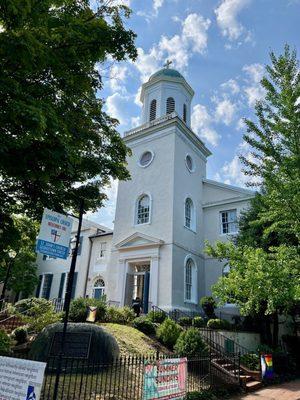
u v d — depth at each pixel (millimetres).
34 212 9125
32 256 27312
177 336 12398
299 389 11016
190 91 26578
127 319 14547
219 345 13727
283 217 9562
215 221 23578
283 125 9523
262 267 8859
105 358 8758
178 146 22578
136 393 7562
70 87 7270
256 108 9953
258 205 13477
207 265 22500
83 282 25766
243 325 17625
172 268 18906
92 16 7375
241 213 20328
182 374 7895
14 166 6094
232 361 12227
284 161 9164
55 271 28500
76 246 7020
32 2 5383
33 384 4719
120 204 23438
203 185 25219
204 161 26172
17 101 5070
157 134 23344
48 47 5906
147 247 20281
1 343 8820
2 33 5086
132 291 20406
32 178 6383
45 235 6223
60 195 8812
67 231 6656
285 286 8477
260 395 9977
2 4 4930
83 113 8586
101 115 9961
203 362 10461
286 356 14602
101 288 24516
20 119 5059
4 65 5543
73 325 9289
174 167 21531
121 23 7918
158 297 18672
